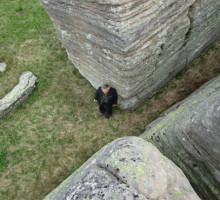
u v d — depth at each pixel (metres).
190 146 2.85
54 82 6.45
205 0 4.24
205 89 4.31
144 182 1.95
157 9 3.25
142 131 5.36
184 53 5.33
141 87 4.93
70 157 5.26
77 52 4.99
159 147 3.68
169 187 2.12
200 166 2.96
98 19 3.21
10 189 4.97
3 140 5.62
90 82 6.19
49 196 3.35
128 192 1.85
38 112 5.98
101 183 1.96
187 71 5.96
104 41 3.57
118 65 3.85
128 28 3.04
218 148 2.30
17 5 8.88
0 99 6.05
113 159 2.13
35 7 8.68
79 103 6.02
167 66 5.16
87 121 5.74
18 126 5.81
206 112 2.36
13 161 5.31
